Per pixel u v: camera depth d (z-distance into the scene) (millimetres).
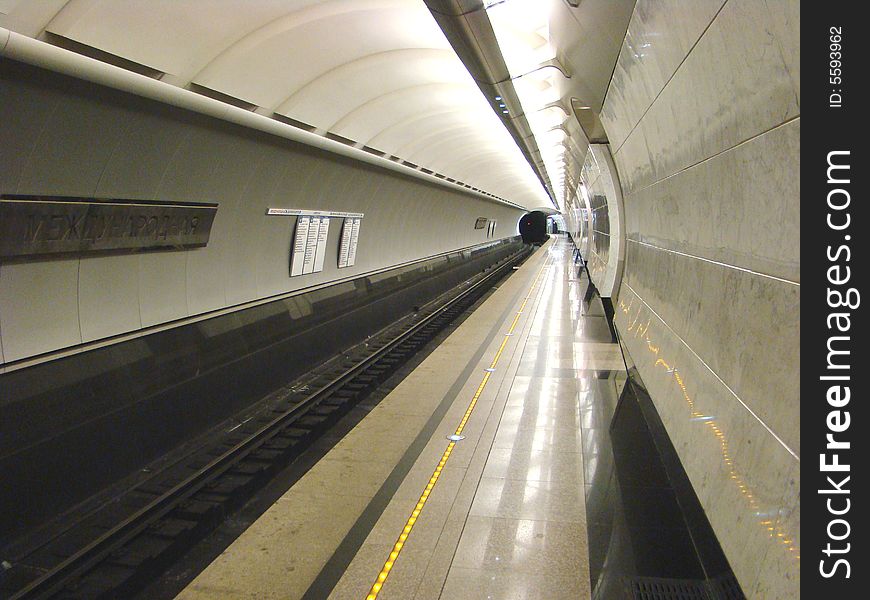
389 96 8195
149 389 5535
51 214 4293
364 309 11648
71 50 3980
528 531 3766
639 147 4512
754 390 1883
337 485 4895
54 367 4594
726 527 2096
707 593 2301
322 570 3578
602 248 11422
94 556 3855
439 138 12055
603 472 4379
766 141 1753
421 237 17312
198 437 6246
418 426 6188
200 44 4734
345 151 8133
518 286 19391
